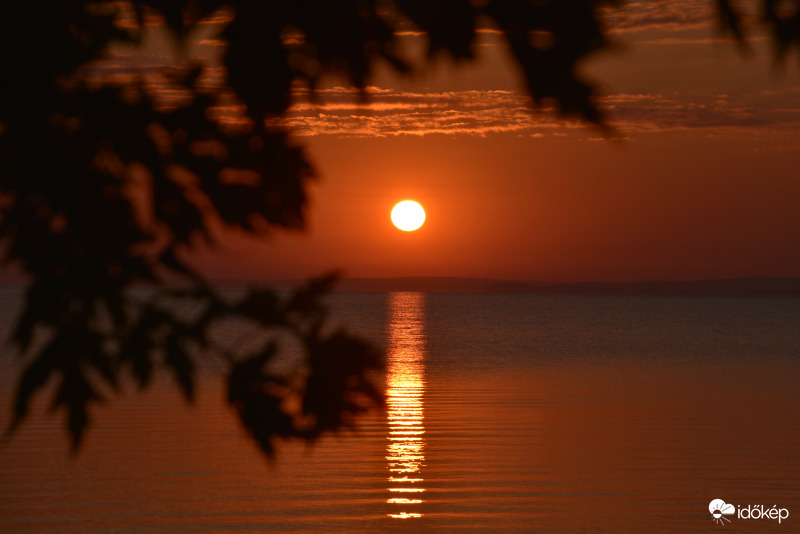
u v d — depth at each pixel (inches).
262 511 1995.6
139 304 292.5
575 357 6535.4
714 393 4065.0
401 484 2225.6
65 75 285.4
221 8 290.5
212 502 2065.7
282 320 298.8
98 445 2632.9
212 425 2945.4
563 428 2999.5
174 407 3250.5
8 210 285.4
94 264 285.6
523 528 1871.3
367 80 287.9
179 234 295.6
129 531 1849.2
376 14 280.1
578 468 2397.9
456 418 3216.0
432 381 4591.5
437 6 255.3
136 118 289.6
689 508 2026.3
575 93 249.9
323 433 296.0
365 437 2800.2
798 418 3253.0
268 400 295.7
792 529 1859.0
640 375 4995.1
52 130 284.5
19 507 2003.0
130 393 3518.7
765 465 2438.5
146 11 292.7
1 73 280.8
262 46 291.3
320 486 2214.6
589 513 1983.3
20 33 281.1
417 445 2689.5
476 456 2546.8
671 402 3725.4
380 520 1927.9
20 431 2770.7
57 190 285.7
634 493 2151.8
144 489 2171.5
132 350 289.0
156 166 294.0
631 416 3299.7
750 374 5064.0
